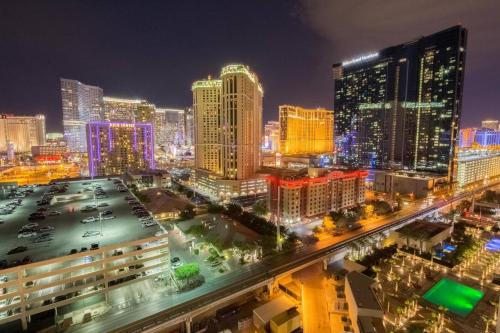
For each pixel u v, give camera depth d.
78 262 78.25
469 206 187.38
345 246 119.31
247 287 86.12
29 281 69.69
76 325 71.50
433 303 85.88
